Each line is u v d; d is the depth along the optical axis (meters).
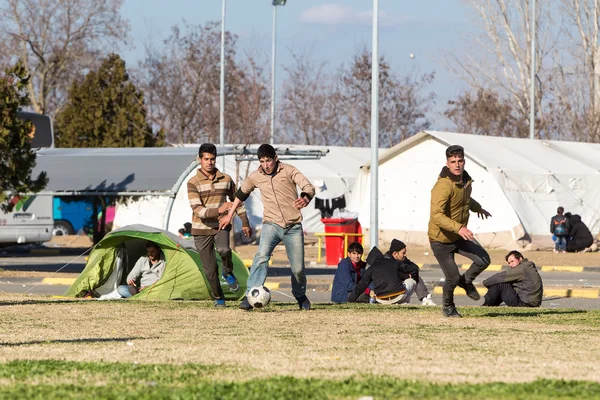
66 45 109.00
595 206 64.88
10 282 37.78
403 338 15.64
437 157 64.88
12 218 58.09
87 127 90.44
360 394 9.75
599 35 95.81
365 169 68.06
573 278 42.72
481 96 103.00
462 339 15.50
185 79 99.06
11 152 41.91
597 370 11.80
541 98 100.38
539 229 61.28
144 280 27.05
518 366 12.12
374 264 26.25
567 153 69.06
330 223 48.25
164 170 58.41
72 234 76.50
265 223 21.02
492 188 61.22
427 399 9.48
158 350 13.92
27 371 11.55
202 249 22.08
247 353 13.55
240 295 26.94
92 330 17.05
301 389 10.03
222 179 21.95
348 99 108.06
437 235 19.41
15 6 107.75
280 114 107.56
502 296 26.22
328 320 19.06
